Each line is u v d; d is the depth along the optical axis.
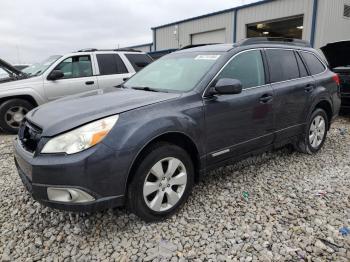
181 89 3.31
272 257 2.46
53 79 6.83
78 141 2.47
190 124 3.01
